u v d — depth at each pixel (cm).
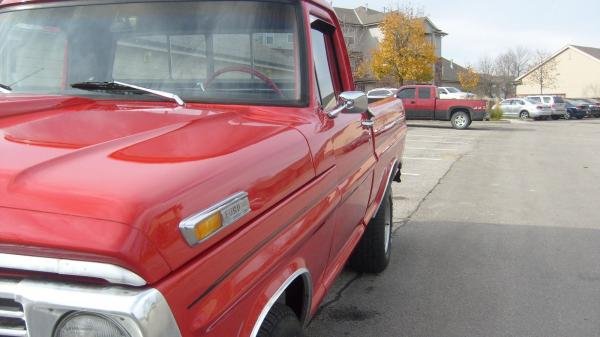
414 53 4138
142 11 284
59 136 180
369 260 489
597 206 834
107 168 150
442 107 2505
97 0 290
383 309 433
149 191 139
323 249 260
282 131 220
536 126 2945
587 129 2714
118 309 125
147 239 130
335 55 352
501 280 500
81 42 285
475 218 746
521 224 714
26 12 295
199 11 282
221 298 155
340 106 291
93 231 129
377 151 404
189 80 275
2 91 274
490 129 2608
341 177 280
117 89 268
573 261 557
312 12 300
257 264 177
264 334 186
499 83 6856
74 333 129
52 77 283
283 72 272
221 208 155
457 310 434
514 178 1109
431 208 808
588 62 6488
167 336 131
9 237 131
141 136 182
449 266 537
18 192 138
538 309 437
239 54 275
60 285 131
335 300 449
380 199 441
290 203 203
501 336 390
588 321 416
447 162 1346
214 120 217
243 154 181
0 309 134
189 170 156
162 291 131
